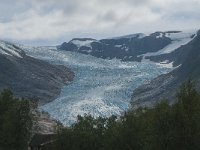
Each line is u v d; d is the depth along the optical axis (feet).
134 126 219.82
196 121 159.53
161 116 163.32
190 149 159.12
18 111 262.06
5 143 258.78
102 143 253.03
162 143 161.58
